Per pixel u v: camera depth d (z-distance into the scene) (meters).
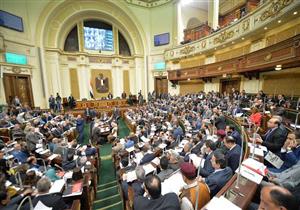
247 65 10.07
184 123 8.14
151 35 20.64
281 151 3.29
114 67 21.02
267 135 3.69
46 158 5.46
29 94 14.91
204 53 15.02
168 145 6.15
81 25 19.09
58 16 17.05
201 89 17.06
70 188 3.53
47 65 16.95
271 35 9.03
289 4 6.56
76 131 9.73
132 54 21.58
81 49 19.39
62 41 18.44
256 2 12.71
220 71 12.88
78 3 17.59
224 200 1.66
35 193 3.09
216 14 14.16
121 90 21.55
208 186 2.43
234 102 9.56
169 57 18.38
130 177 3.79
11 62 13.40
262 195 1.32
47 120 10.55
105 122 11.12
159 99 18.52
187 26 19.81
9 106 11.98
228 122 7.12
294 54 6.55
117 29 20.72
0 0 12.71
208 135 5.44
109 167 6.69
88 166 4.76
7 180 3.80
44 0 15.48
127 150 5.82
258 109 7.07
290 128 4.43
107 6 18.75
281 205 1.19
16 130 7.30
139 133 7.55
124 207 3.82
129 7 19.25
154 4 19.88
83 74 19.45
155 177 2.04
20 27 14.09
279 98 8.39
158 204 1.89
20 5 14.08
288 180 2.26
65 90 18.94
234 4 16.47
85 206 3.59
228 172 2.55
